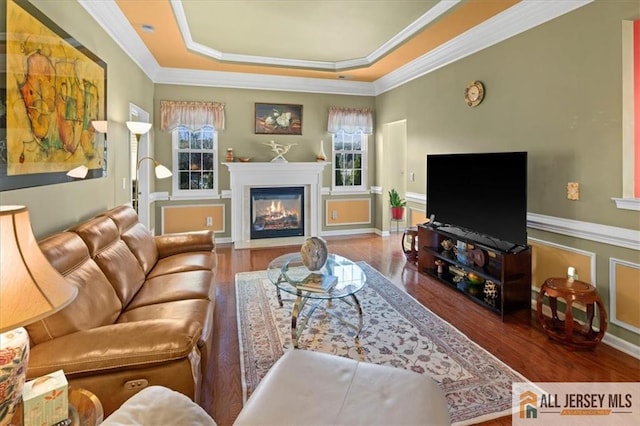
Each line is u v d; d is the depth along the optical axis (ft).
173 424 3.41
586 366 7.42
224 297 11.30
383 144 20.16
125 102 12.12
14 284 3.27
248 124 18.79
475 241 10.86
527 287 9.80
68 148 7.58
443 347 8.16
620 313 8.09
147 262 9.37
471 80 12.68
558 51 9.31
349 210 21.04
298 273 9.23
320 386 4.41
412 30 12.62
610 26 8.04
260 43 14.40
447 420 4.06
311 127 19.80
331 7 11.10
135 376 4.66
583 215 8.80
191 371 4.83
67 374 4.45
